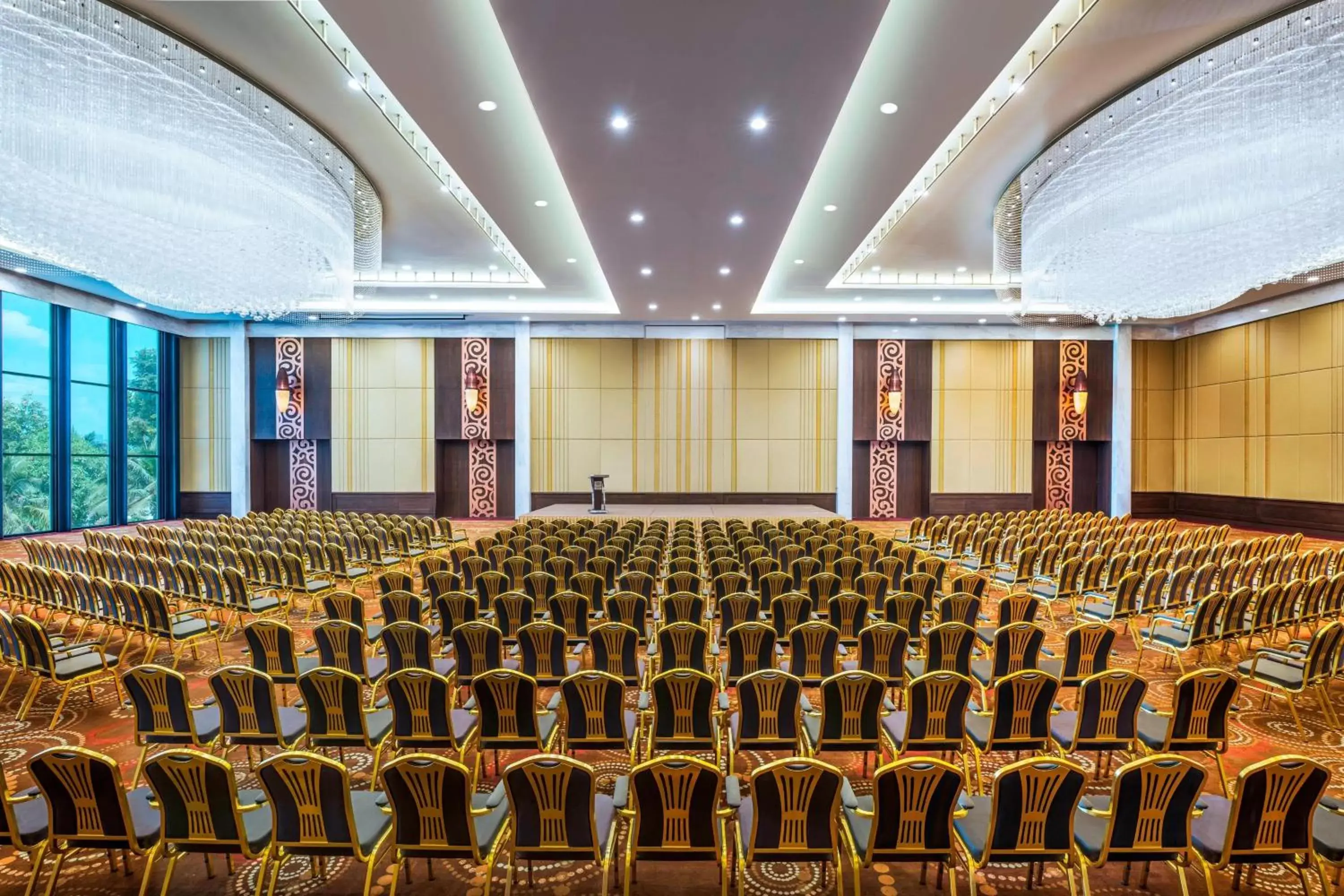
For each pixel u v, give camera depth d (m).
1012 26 5.02
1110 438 16.84
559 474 16.77
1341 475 13.12
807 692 5.26
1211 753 3.64
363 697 3.97
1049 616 7.64
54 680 4.69
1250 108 5.91
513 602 5.61
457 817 2.60
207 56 6.07
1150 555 7.45
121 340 15.24
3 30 5.12
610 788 3.89
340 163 7.95
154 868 3.13
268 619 7.31
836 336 16.81
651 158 6.67
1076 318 12.88
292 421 16.75
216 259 7.89
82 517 14.61
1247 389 15.11
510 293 14.52
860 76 5.69
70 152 5.77
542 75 5.20
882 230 10.62
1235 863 2.63
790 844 2.59
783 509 15.72
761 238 9.26
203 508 17.00
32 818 2.81
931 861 2.61
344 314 15.58
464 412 16.73
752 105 5.64
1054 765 2.52
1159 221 6.85
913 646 5.37
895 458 17.09
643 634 5.61
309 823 2.64
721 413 16.84
